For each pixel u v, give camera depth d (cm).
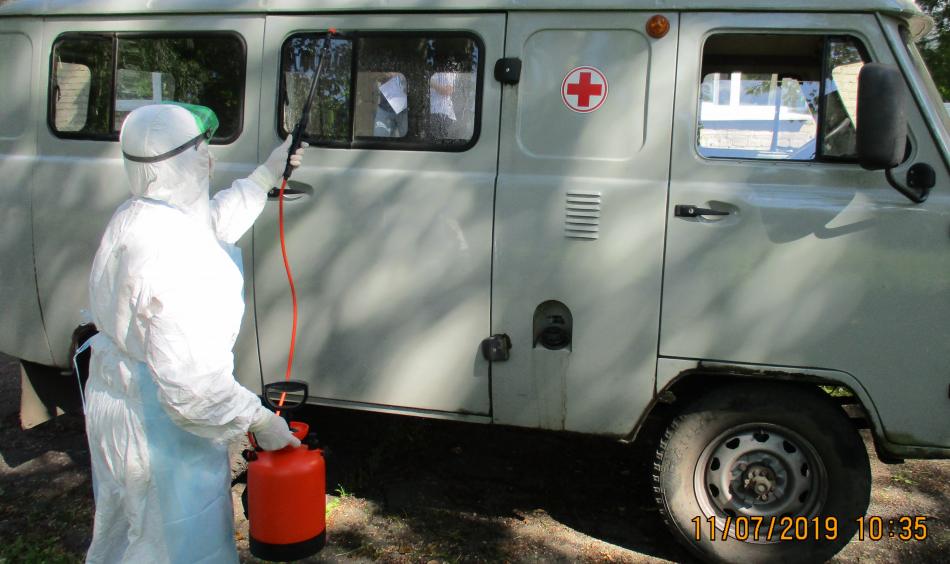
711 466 334
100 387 231
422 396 352
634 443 479
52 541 349
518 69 334
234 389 215
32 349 400
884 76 280
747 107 325
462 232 340
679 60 321
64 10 385
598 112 329
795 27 314
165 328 203
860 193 309
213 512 236
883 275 305
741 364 318
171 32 374
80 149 385
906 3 314
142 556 228
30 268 394
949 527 381
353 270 353
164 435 223
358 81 352
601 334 330
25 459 437
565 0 329
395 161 348
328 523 374
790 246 311
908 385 307
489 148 339
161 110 223
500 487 418
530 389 339
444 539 362
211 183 367
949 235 301
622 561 347
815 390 323
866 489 320
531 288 335
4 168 395
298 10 357
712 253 317
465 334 343
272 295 364
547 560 347
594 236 327
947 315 302
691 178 321
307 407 457
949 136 324
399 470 434
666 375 326
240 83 367
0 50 397
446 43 343
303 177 355
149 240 210
